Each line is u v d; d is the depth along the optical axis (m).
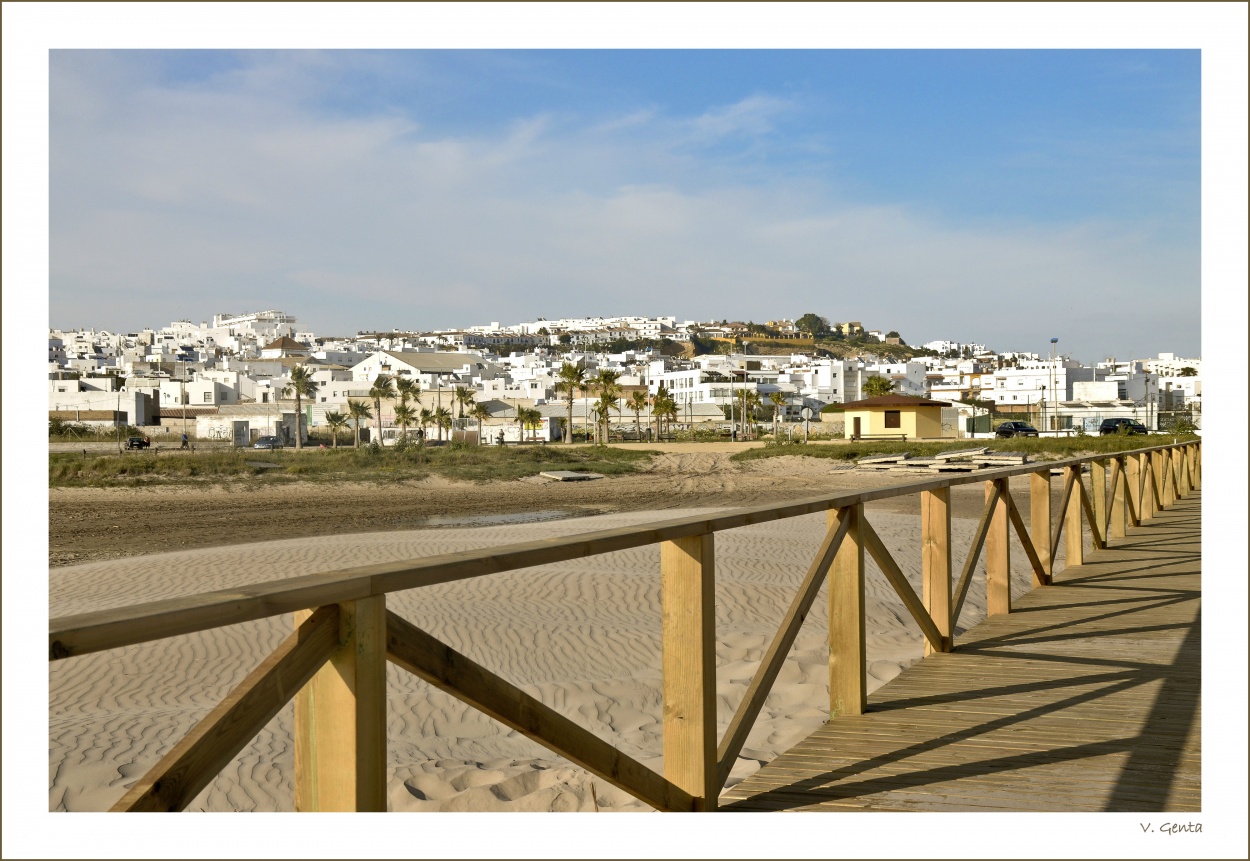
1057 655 5.52
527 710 2.48
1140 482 12.87
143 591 12.73
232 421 80.06
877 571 12.63
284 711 6.78
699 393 114.19
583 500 32.38
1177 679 4.95
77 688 7.70
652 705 7.05
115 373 136.62
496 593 11.14
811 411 111.25
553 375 151.12
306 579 1.93
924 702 4.60
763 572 12.62
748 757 5.43
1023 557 13.16
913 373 129.50
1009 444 45.50
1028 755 3.82
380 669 2.04
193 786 1.62
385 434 91.19
